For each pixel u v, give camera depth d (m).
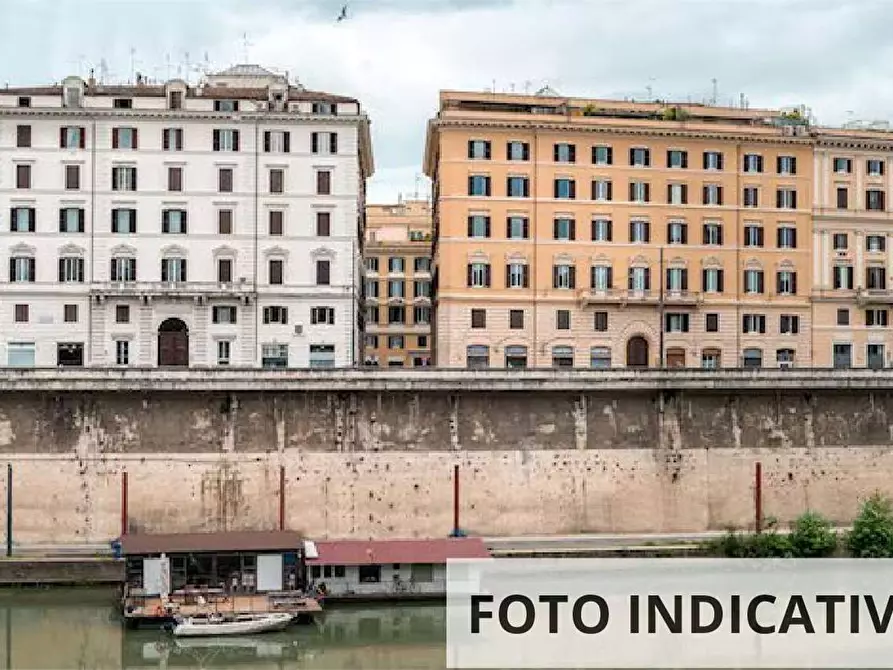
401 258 173.62
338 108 119.25
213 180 116.81
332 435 99.38
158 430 97.81
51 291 114.94
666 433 104.69
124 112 115.38
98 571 89.44
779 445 106.88
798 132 130.75
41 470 96.56
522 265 123.12
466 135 122.19
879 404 109.50
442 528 100.06
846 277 132.12
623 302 124.19
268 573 85.75
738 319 128.38
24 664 74.88
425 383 99.81
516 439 102.00
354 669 74.94
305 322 117.69
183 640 78.69
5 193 114.88
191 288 115.94
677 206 126.88
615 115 128.88
